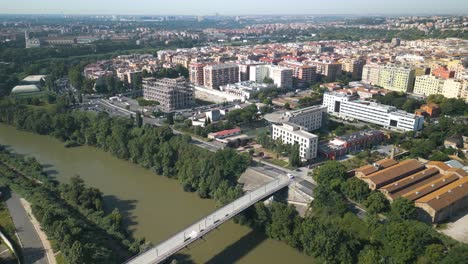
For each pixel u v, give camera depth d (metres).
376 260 180.75
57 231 195.88
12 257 190.75
